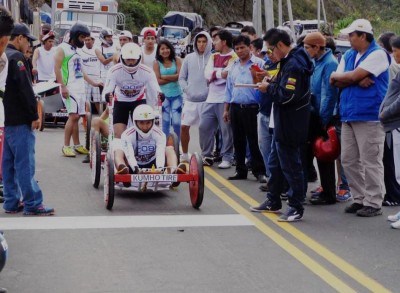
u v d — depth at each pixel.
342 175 10.97
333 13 82.62
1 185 10.59
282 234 8.86
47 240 8.38
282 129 9.18
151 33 13.87
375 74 9.45
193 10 69.00
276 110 9.22
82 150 14.65
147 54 13.95
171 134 11.77
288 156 9.35
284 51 9.10
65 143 14.45
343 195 10.88
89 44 16.88
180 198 10.90
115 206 10.23
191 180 10.06
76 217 9.51
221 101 13.27
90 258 7.71
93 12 32.03
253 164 12.33
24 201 9.52
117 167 10.04
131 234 8.71
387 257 7.94
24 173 9.37
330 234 8.90
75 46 14.16
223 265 7.54
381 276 7.26
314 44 10.23
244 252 8.04
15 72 8.98
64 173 12.67
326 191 10.60
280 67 9.17
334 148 10.29
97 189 11.40
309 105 9.25
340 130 10.42
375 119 9.62
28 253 7.86
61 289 6.72
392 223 9.27
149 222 9.33
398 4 65.50
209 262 7.64
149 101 11.71
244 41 11.88
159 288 6.78
